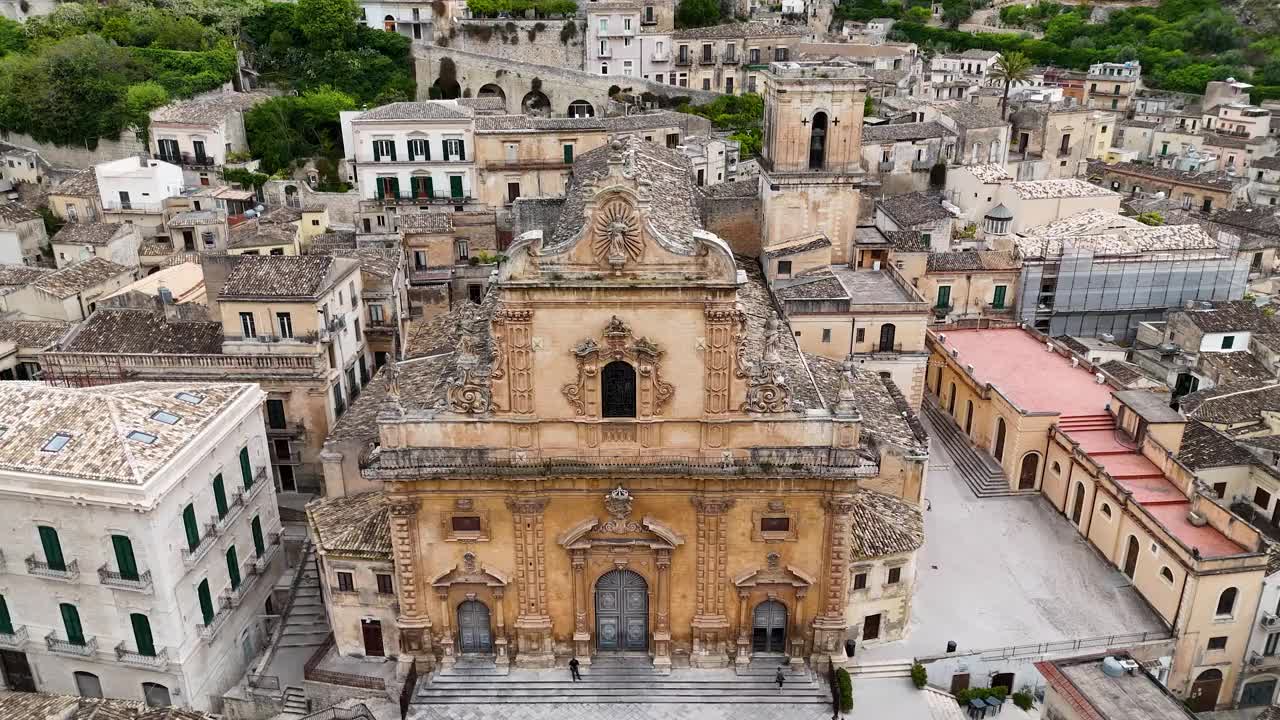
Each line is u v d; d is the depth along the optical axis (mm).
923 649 53656
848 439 47531
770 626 52125
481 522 49375
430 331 70688
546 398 47406
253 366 67375
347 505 54156
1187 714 36844
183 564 49531
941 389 80750
